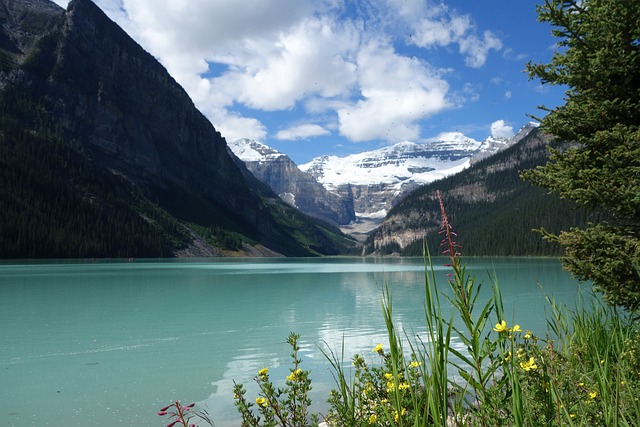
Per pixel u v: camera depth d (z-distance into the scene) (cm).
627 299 803
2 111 17462
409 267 10256
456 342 1591
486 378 243
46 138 17600
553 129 956
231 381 1342
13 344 1922
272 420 362
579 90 980
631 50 899
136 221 17100
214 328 2289
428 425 255
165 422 1002
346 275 6950
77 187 16488
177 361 1606
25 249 12562
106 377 1405
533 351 306
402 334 1994
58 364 1573
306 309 3003
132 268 8400
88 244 14112
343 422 348
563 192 924
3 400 1177
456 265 238
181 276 6419
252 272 7731
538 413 255
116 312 2883
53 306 3159
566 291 3812
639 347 446
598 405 277
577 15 927
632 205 830
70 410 1093
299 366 1480
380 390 355
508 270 7269
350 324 2361
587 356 445
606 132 862
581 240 867
